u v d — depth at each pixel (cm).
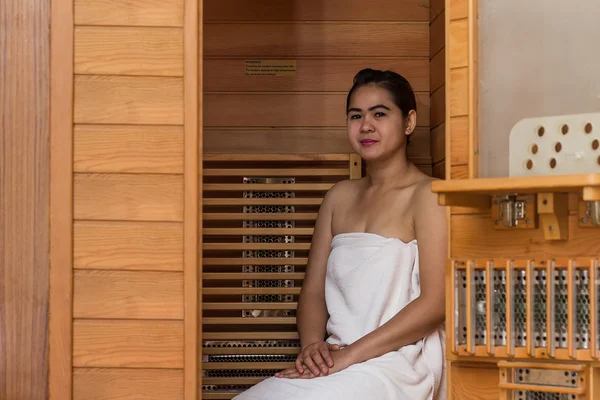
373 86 263
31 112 203
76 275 203
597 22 192
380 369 227
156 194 203
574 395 187
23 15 204
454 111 210
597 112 189
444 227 242
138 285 202
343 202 272
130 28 204
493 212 204
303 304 269
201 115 207
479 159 206
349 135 268
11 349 201
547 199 190
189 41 204
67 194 202
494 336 192
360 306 246
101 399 201
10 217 202
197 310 203
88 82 204
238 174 300
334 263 255
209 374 293
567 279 183
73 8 204
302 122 314
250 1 315
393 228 252
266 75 314
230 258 296
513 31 203
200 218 206
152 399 201
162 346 202
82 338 202
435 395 243
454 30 210
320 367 233
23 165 203
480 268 195
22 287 202
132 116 204
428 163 313
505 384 193
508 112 202
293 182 303
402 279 244
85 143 204
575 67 194
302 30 315
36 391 201
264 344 296
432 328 238
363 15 316
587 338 183
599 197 173
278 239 301
